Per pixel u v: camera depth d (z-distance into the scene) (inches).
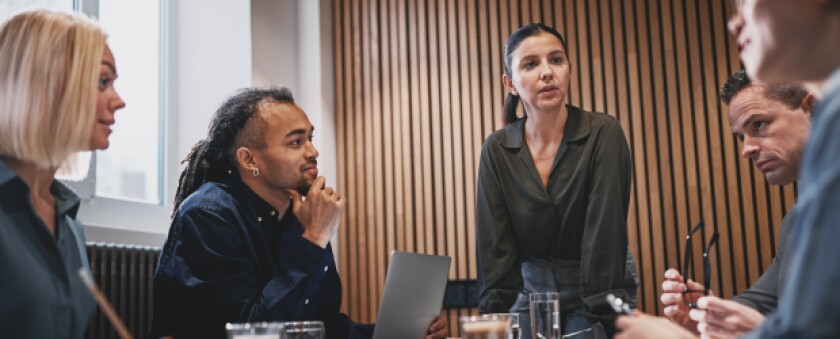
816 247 30.3
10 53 65.0
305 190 96.1
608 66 175.2
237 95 96.7
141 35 151.6
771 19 36.7
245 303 84.4
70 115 65.2
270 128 93.7
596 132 99.9
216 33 159.8
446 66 180.4
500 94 177.8
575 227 99.1
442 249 175.9
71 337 68.6
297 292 85.3
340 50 183.5
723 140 171.5
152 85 152.8
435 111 179.8
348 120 181.5
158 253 132.0
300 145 94.5
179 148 155.6
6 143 64.4
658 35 175.0
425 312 86.3
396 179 179.3
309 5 178.4
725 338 74.7
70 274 69.4
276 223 95.7
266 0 166.4
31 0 129.1
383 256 177.6
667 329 44.4
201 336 86.1
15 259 61.8
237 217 90.3
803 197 31.9
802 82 38.0
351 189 180.1
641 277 170.1
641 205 171.5
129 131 146.2
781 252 89.7
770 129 81.4
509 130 104.3
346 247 179.3
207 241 87.7
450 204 176.7
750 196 169.2
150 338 88.0
